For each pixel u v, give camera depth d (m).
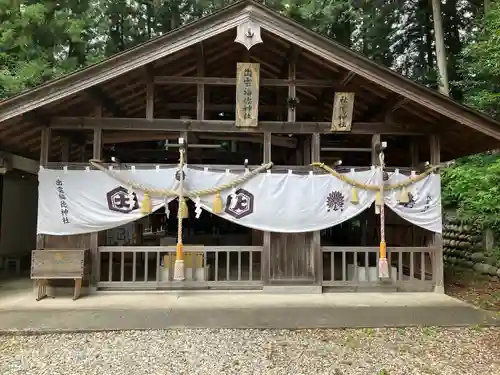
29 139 7.61
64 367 3.99
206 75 7.99
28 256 10.20
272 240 7.14
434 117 7.04
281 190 7.00
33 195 11.30
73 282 6.86
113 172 6.81
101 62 6.10
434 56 16.92
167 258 7.22
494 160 8.71
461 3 15.95
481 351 4.44
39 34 12.03
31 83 10.84
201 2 14.77
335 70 7.00
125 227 10.05
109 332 5.04
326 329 5.17
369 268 7.35
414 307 6.14
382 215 6.89
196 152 10.08
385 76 6.39
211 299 6.57
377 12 15.71
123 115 8.27
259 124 7.05
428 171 7.16
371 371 3.90
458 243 9.80
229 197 6.93
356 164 10.80
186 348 4.49
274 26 6.30
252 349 4.46
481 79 10.62
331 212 7.03
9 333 4.95
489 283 7.89
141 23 15.32
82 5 13.52
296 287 7.03
